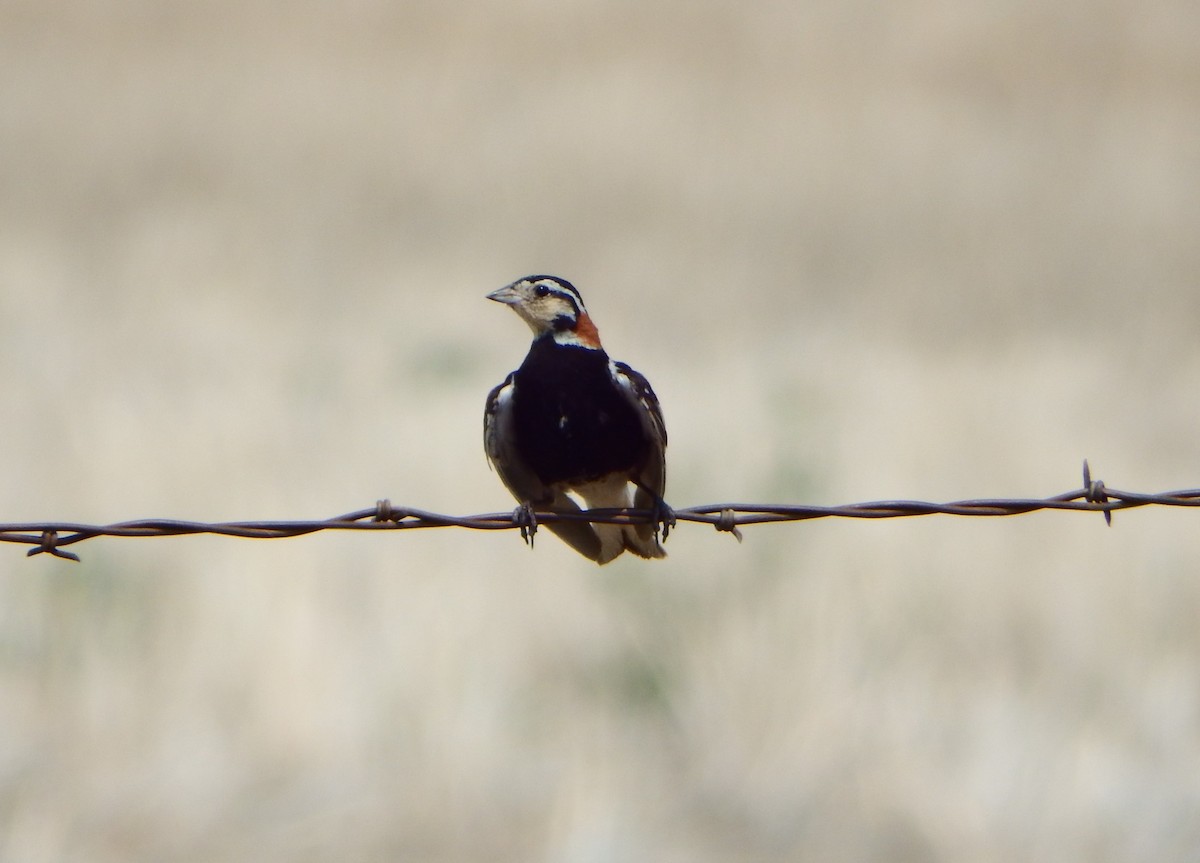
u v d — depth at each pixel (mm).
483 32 49938
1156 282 28344
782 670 11320
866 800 10273
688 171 36938
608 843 9828
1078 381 20562
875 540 13273
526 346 21891
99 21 49219
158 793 10211
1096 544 13453
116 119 39188
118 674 11188
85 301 23969
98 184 34031
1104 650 11875
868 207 34344
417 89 43219
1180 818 9984
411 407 18062
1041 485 15320
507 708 11109
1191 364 22359
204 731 10703
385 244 30234
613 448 8102
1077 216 33688
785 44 49406
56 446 15672
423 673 11219
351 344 21719
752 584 12297
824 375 20172
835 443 16219
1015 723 10812
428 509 14203
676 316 25078
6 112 39562
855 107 43156
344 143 38312
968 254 30594
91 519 13648
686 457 15477
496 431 8180
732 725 10930
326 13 51062
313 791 10258
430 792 10234
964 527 13789
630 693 11398
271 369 19969
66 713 10836
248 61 45500
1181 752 10633
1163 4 53531
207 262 27250
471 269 28516
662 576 12398
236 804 10172
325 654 11273
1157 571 13055
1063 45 49469
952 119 42375
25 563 12383
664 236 31641
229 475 14773
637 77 45250
